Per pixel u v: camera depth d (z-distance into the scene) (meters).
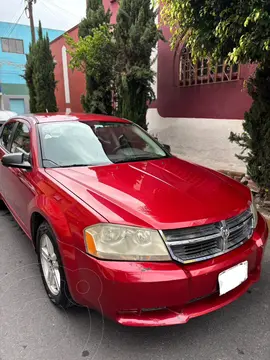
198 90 6.84
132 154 3.28
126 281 1.81
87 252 1.95
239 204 2.29
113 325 2.28
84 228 1.99
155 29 6.48
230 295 2.16
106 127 3.53
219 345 2.10
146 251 1.90
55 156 2.93
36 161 2.86
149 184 2.45
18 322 2.32
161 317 1.93
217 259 2.03
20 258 3.28
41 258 2.60
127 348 2.08
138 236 1.91
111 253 1.89
